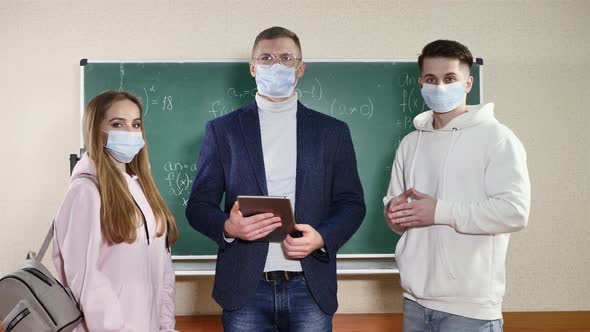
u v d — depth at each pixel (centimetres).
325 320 174
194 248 327
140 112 170
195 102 330
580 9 342
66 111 337
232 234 164
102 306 140
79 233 146
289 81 179
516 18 342
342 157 183
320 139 179
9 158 335
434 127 192
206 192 180
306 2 341
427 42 341
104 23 338
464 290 169
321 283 172
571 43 342
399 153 200
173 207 329
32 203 336
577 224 341
